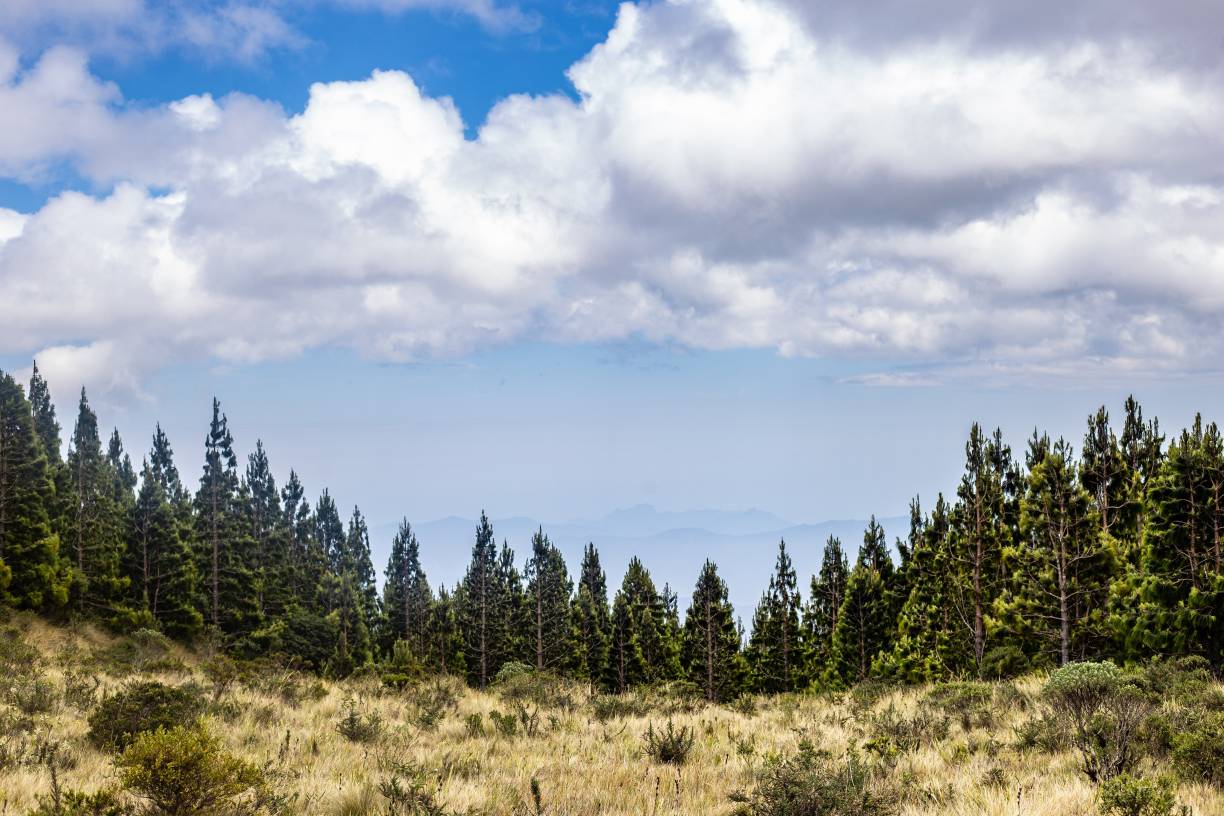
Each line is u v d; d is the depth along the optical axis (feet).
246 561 211.00
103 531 179.42
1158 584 78.79
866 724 57.98
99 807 25.61
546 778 37.70
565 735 55.52
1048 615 96.53
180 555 181.57
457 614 260.21
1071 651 94.84
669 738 47.09
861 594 165.58
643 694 86.79
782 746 49.70
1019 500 116.78
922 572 144.46
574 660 238.89
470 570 245.65
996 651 103.96
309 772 37.63
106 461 233.35
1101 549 94.94
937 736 48.49
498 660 238.27
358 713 57.62
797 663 202.59
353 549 313.73
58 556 159.53
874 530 182.39
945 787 33.30
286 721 55.67
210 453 201.67
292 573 238.07
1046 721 43.75
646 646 240.53
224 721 51.55
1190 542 78.64
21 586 147.33
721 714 73.72
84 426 221.46
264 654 180.04
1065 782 32.65
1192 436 81.20
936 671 118.93
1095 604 95.25
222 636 179.01
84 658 101.50
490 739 53.01
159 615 174.91
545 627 236.43
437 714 61.57
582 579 321.52
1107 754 34.24
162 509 182.60
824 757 38.86
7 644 92.84
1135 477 107.34
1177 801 28.12
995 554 118.01
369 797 31.45
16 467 152.35
